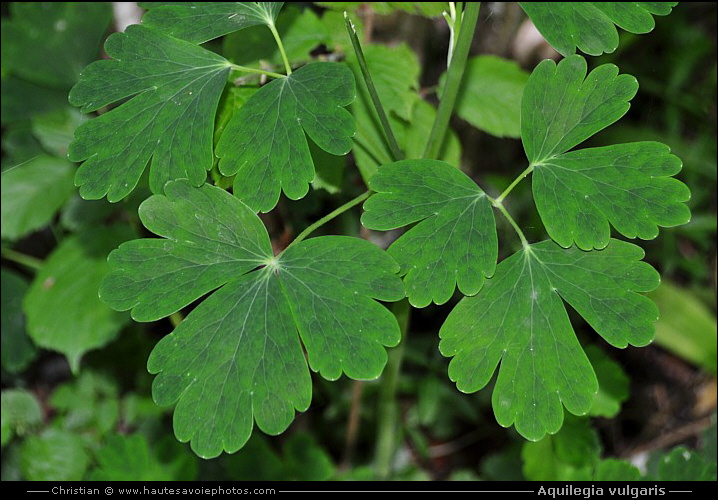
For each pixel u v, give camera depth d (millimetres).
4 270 637
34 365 743
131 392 672
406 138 533
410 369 690
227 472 625
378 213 449
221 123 493
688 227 704
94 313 595
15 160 625
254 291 449
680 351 643
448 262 448
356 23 540
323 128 447
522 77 561
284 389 440
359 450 707
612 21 471
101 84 462
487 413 726
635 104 765
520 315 452
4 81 613
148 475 605
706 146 706
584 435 577
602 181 453
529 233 693
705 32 758
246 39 534
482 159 761
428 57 675
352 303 442
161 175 454
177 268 450
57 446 625
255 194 447
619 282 451
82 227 613
